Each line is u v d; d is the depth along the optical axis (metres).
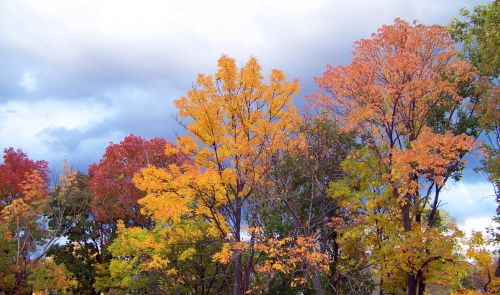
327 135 21.58
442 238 17.12
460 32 21.00
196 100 15.09
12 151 27.09
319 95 20.28
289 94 15.65
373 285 21.81
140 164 27.50
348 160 20.86
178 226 19.33
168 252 20.09
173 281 20.98
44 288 21.28
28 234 21.45
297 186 22.42
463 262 17.31
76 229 31.62
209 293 23.81
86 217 31.89
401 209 19.23
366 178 20.78
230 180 15.12
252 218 17.12
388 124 19.34
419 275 18.59
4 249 21.12
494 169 17.66
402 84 18.34
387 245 17.67
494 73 19.59
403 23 19.41
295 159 19.92
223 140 15.28
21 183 23.67
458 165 19.11
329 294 20.14
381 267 19.23
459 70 18.98
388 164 19.31
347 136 23.08
